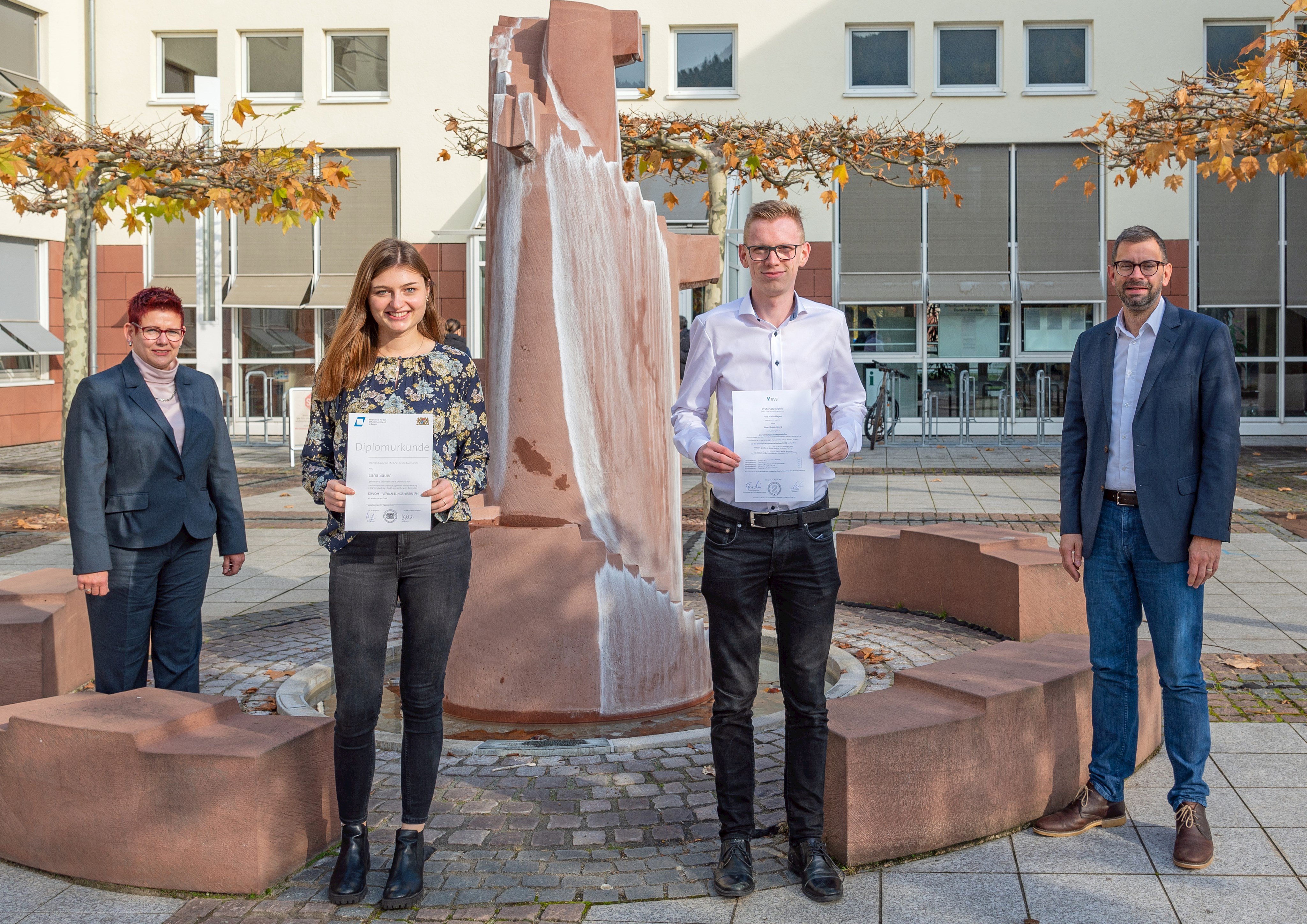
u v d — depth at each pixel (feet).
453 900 10.96
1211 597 24.84
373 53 73.26
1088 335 12.67
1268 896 10.75
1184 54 69.72
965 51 71.51
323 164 38.68
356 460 10.68
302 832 11.68
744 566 10.93
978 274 71.87
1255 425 71.36
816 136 36.65
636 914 10.61
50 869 11.62
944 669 13.42
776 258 10.89
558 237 16.51
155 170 35.88
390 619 11.11
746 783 11.24
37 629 17.44
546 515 16.79
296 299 72.95
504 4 71.72
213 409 14.76
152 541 14.08
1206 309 70.90
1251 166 33.53
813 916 10.50
